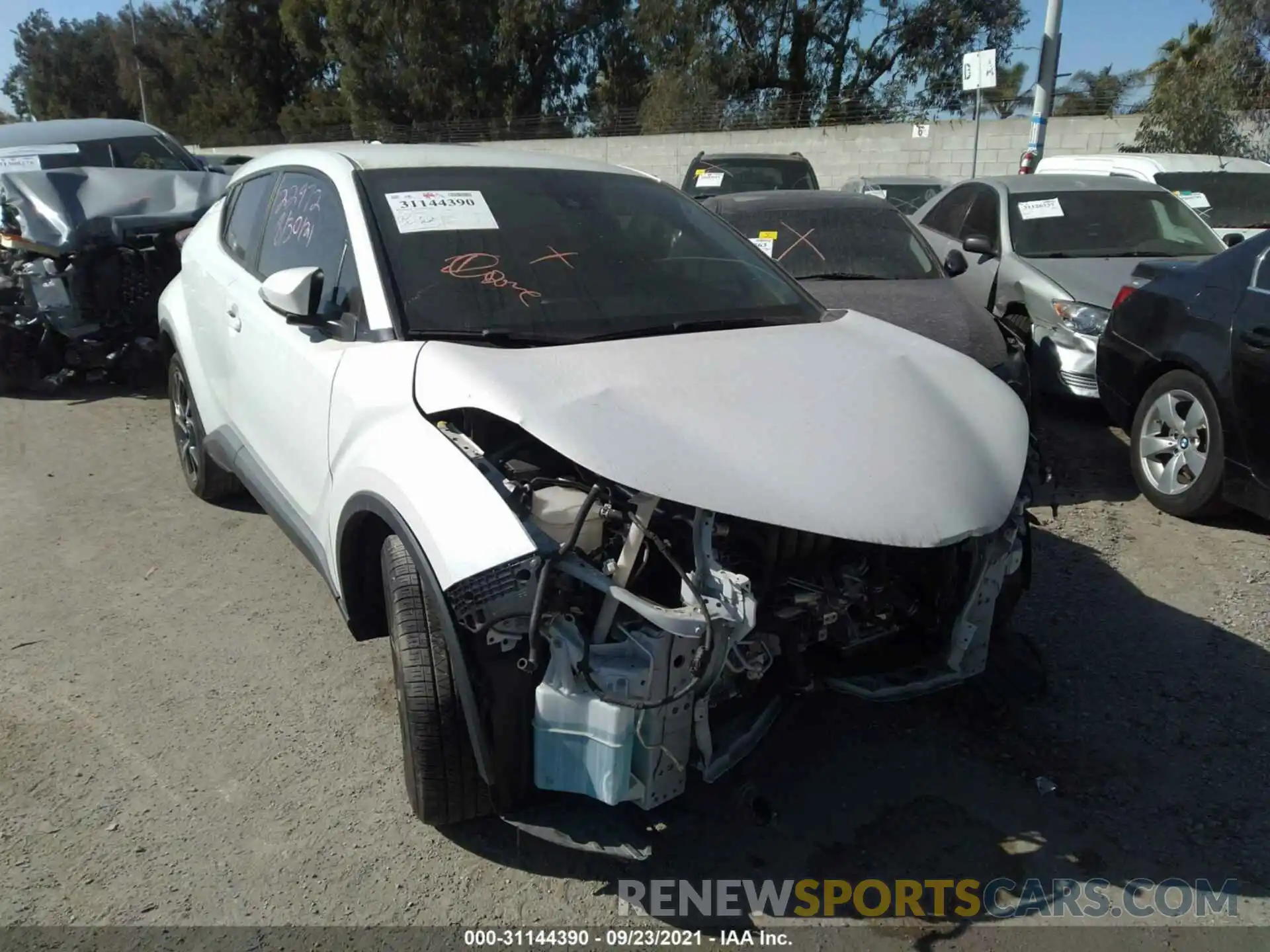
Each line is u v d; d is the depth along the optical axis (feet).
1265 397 15.21
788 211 23.08
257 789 10.03
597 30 116.57
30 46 190.08
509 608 7.72
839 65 101.55
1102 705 11.77
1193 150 51.13
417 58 113.29
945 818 9.88
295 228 12.51
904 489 8.55
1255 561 15.64
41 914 8.40
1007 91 97.25
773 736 9.52
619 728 7.60
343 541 9.67
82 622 13.23
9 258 24.29
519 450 8.75
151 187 24.36
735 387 9.25
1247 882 9.12
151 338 24.04
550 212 11.85
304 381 10.81
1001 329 18.53
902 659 9.70
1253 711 11.71
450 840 9.41
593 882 8.96
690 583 7.61
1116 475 19.62
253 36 145.38
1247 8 49.26
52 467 19.10
